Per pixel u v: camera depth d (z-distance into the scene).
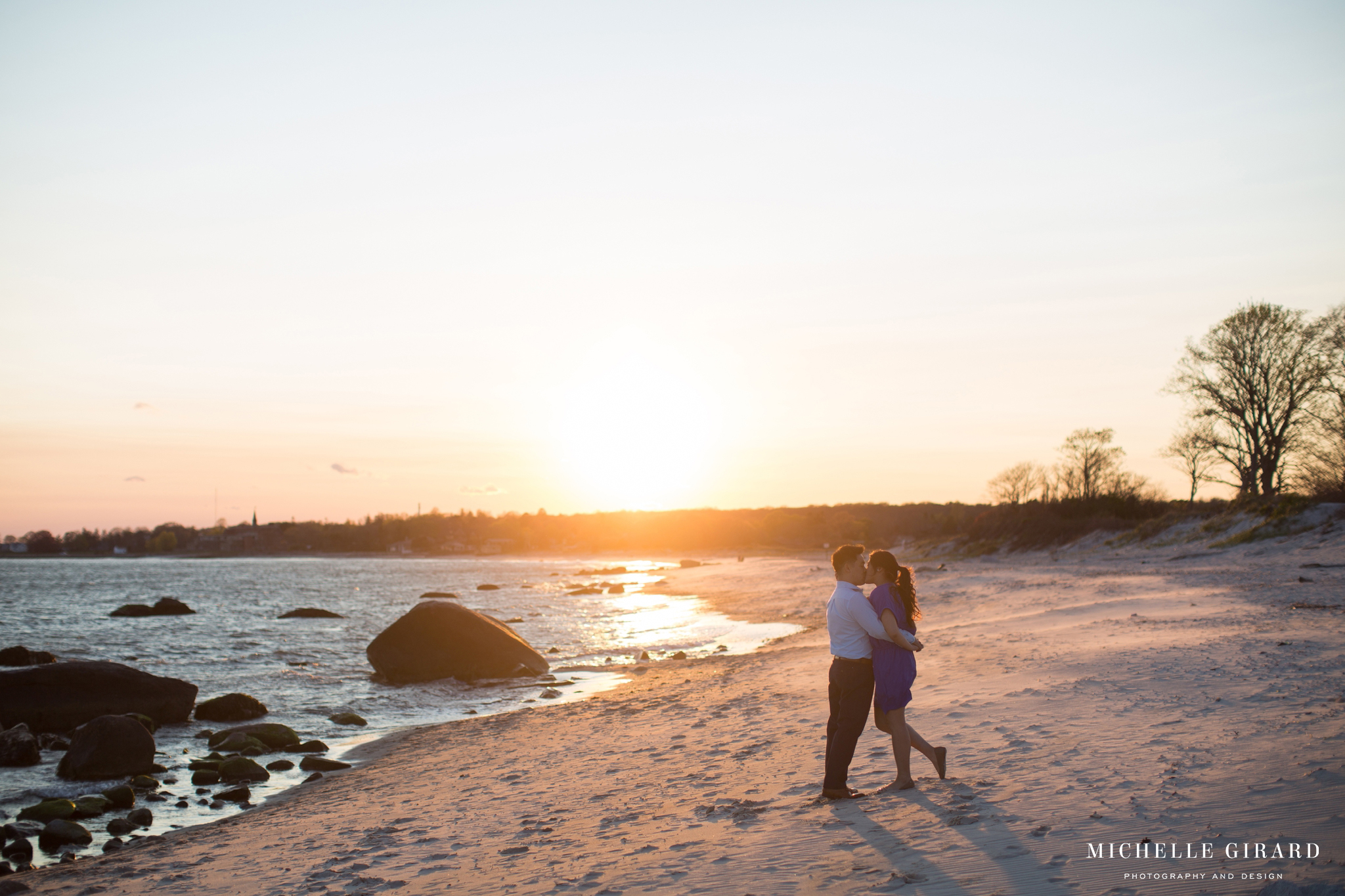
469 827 7.11
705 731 10.33
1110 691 9.05
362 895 5.46
